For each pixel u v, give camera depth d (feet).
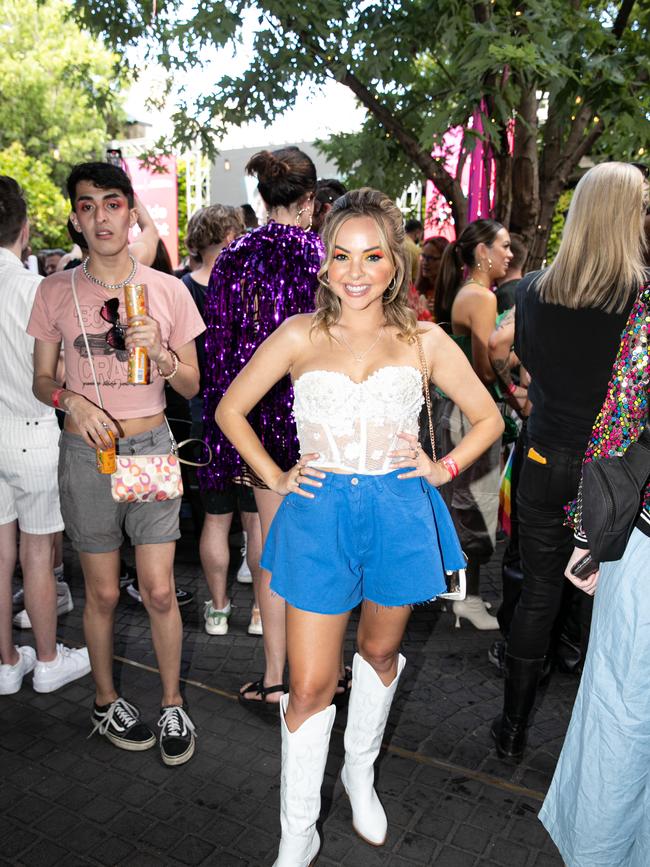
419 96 18.26
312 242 8.57
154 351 7.31
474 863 6.92
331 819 7.43
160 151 19.90
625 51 13.92
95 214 7.26
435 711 9.36
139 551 7.98
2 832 7.14
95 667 8.44
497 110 13.53
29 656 10.21
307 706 6.22
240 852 6.97
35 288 8.61
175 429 13.37
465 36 14.20
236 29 14.65
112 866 6.77
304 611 6.07
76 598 12.45
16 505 9.15
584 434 7.29
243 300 8.69
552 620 8.07
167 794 7.73
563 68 12.55
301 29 14.42
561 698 9.77
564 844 6.08
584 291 6.96
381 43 14.82
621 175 6.77
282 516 6.23
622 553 5.36
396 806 7.63
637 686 5.42
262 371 6.25
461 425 11.21
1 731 8.76
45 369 7.94
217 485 9.77
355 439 5.96
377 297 6.04
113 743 8.50
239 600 12.51
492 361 10.50
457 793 7.84
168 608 8.15
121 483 7.38
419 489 6.24
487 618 11.68
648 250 7.91
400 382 5.98
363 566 6.20
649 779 5.61
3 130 76.59
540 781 8.07
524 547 7.98
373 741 7.00
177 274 18.44
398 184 19.66
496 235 10.84
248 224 17.83
